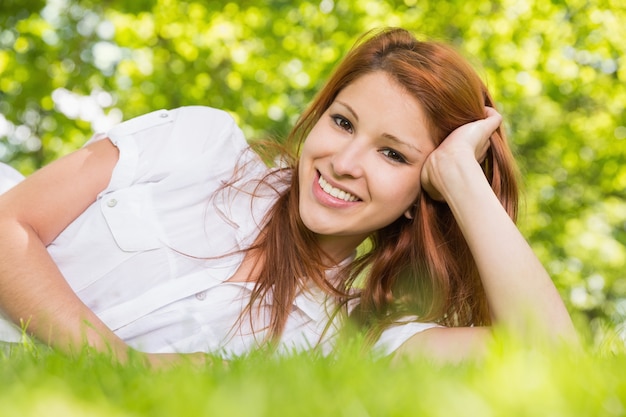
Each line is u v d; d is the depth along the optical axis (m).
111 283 2.38
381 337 2.46
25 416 0.97
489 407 1.07
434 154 2.51
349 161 2.38
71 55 9.70
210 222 2.49
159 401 1.06
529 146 11.62
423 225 2.64
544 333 1.97
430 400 1.06
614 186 11.30
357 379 1.22
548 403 1.10
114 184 2.42
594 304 11.73
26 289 2.12
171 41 9.71
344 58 2.57
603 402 1.15
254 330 2.48
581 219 11.75
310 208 2.46
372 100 2.40
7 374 1.28
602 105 11.25
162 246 2.40
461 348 2.28
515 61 9.72
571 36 10.08
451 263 2.69
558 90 10.02
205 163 2.51
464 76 2.54
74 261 2.38
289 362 1.40
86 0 9.54
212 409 0.98
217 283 2.46
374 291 2.68
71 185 2.37
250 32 9.71
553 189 11.82
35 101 9.61
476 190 2.43
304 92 9.70
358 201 2.46
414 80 2.42
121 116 9.91
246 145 2.70
